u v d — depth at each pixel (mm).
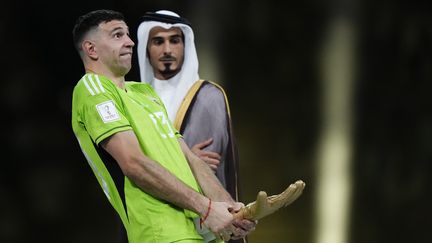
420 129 46250
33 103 41469
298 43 52906
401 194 40500
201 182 14477
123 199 13570
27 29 42594
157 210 13289
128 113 13719
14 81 41594
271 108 48250
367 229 37469
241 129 46312
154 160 13297
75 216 38125
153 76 18094
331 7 54562
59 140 40781
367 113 47375
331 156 43000
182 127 17469
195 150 17328
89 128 13430
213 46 51656
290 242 35219
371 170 42062
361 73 50875
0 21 42312
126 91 14273
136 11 47875
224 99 17969
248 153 43219
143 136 13664
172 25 17703
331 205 38469
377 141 44594
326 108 47969
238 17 52469
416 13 53781
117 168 13594
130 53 14211
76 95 13750
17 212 37969
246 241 17734
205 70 50531
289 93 49406
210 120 17578
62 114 41656
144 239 13336
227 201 14336
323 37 53375
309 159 42625
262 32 52688
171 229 13227
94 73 14164
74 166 40000
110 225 37844
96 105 13406
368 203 39469
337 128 45938
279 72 51125
